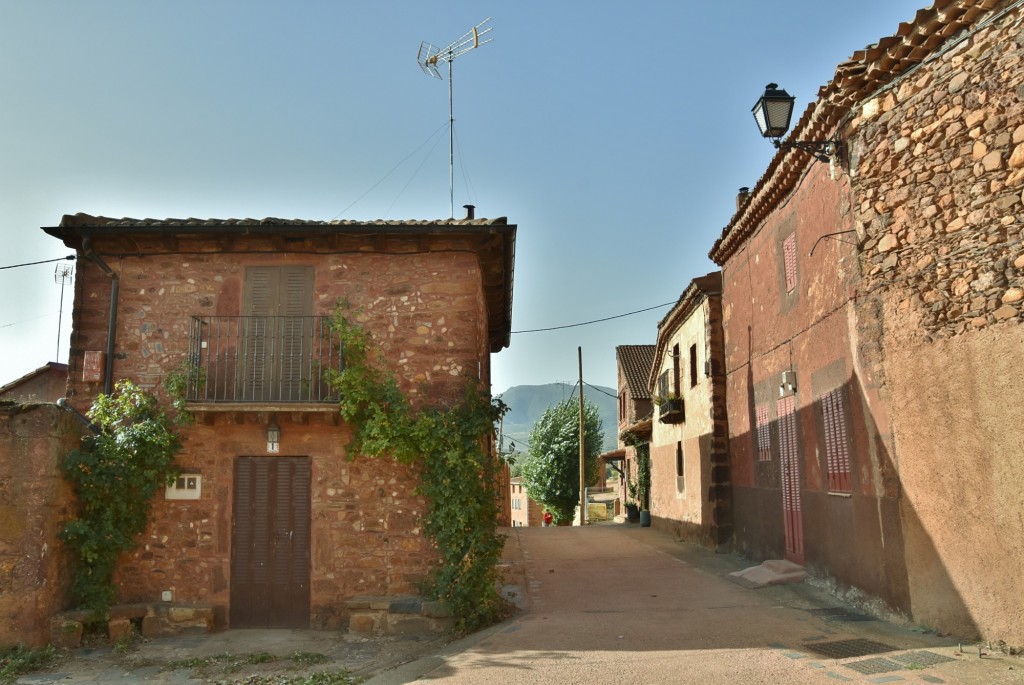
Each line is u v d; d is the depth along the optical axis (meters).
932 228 7.84
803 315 11.14
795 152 10.70
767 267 13.04
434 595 9.38
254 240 10.34
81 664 8.22
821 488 10.54
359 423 9.73
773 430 12.86
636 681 6.62
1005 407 6.87
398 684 7.16
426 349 10.08
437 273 10.27
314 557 9.70
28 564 8.52
